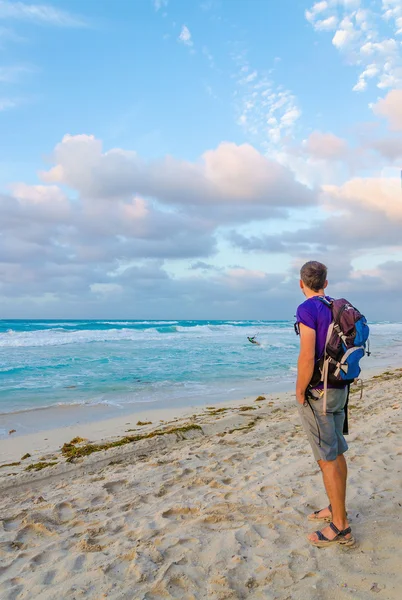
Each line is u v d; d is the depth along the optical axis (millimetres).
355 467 4625
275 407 9242
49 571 2926
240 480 4613
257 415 8547
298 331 3000
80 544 3277
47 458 6137
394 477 4215
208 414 8867
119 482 4836
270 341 28703
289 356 19906
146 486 4699
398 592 2391
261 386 12625
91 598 2568
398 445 5430
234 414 8508
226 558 2904
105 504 4195
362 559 2742
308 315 2873
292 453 5625
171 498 4238
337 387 2859
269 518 3471
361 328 2822
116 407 9734
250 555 2926
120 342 26094
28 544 3443
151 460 5738
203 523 3482
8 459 6273
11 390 11312
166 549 3070
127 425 8242
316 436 2924
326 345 2828
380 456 4992
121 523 3672
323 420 2895
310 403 2922
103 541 3330
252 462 5359
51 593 2648
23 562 3117
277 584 2578
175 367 15914
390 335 39312
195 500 4043
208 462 5492
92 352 20141
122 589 2635
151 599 2531
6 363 15930
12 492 4965
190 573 2758
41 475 5348
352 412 8305
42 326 49031
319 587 2498
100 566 2916
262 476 4676
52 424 8297
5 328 43656
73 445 6801
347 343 2799
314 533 3006
